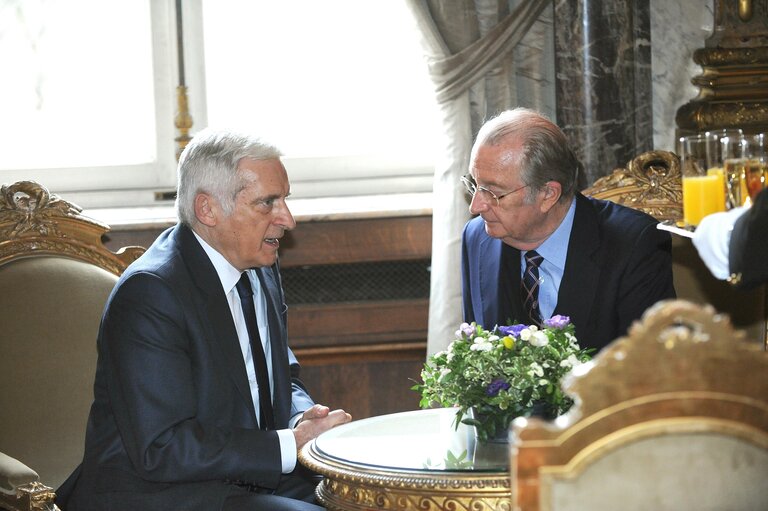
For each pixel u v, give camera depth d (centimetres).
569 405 246
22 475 263
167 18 479
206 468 271
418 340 459
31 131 482
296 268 455
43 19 479
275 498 278
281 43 487
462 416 256
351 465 237
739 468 158
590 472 158
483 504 221
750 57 418
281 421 304
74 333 328
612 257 316
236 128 299
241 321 304
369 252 450
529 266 323
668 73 464
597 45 425
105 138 486
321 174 489
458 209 425
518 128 305
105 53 482
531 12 440
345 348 457
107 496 279
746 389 157
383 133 492
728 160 229
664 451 157
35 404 321
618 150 430
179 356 279
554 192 306
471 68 432
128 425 278
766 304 344
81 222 344
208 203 292
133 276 285
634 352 156
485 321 328
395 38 488
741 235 203
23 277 329
